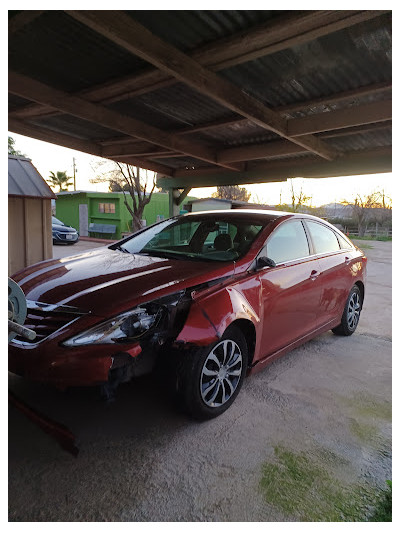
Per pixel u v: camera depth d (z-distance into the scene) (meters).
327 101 5.02
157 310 2.54
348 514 1.99
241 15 3.19
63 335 2.34
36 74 4.59
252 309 2.97
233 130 6.61
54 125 6.67
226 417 2.83
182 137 7.03
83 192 21.98
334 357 4.20
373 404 3.16
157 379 2.66
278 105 5.33
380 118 4.97
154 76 4.39
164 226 4.18
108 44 3.86
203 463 2.30
